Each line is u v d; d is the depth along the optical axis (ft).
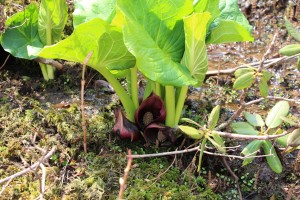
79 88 9.00
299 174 7.43
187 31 5.95
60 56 6.37
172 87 6.91
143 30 6.06
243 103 6.94
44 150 6.92
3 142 7.64
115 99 8.68
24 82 8.99
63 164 7.33
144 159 7.39
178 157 7.45
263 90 6.64
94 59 6.48
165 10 6.17
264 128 7.41
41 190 6.22
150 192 6.78
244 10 11.66
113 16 6.72
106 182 6.97
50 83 8.98
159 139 7.46
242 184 7.30
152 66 5.98
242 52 10.43
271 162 6.66
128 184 6.94
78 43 6.16
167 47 6.47
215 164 7.51
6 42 8.31
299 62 6.95
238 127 6.89
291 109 8.75
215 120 6.41
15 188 6.82
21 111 8.25
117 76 7.54
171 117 7.26
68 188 6.86
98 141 7.65
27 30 8.49
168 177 7.08
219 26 6.87
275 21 11.38
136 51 5.90
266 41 10.78
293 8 11.48
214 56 10.33
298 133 6.43
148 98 7.20
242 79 6.48
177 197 6.75
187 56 6.34
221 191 7.18
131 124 7.43
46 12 7.98
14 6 10.27
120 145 7.64
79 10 6.89
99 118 8.05
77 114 8.15
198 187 7.04
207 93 9.07
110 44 6.30
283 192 7.20
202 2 6.53
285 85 9.46
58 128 7.82
